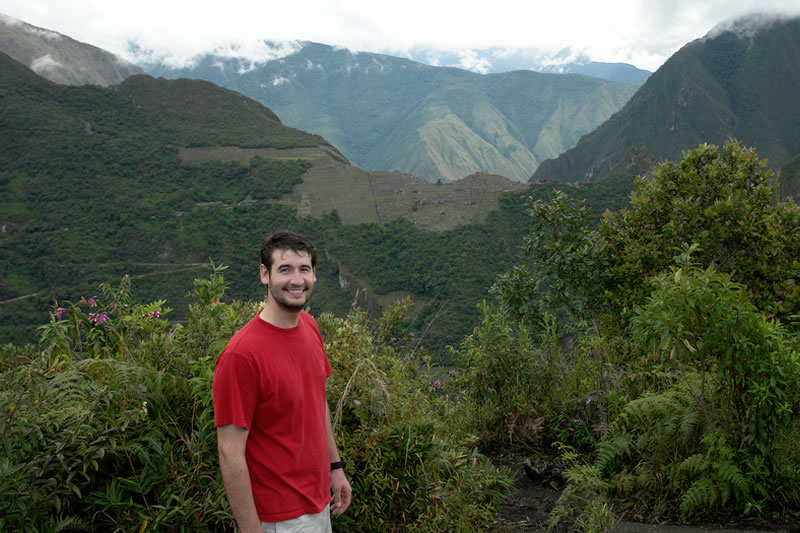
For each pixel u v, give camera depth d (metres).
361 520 2.65
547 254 6.20
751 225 5.09
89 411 2.22
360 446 2.76
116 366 2.57
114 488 2.19
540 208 6.21
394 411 3.03
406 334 4.92
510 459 4.06
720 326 2.84
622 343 4.69
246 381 1.74
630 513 3.00
